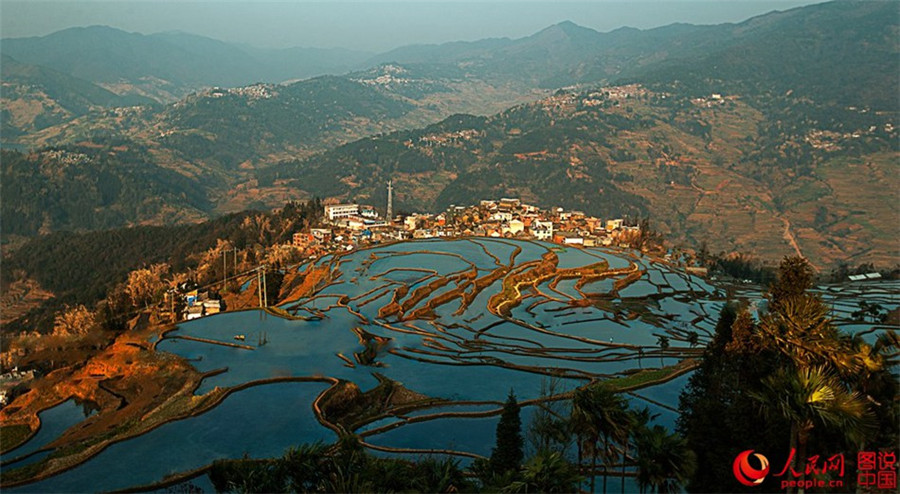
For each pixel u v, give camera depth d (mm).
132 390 84062
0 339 118625
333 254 192625
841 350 41844
